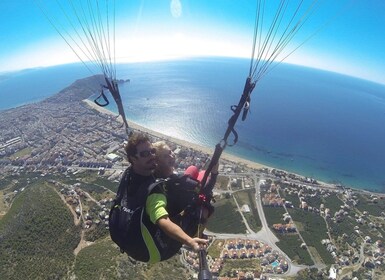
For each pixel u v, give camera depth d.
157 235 4.88
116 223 5.04
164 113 167.62
